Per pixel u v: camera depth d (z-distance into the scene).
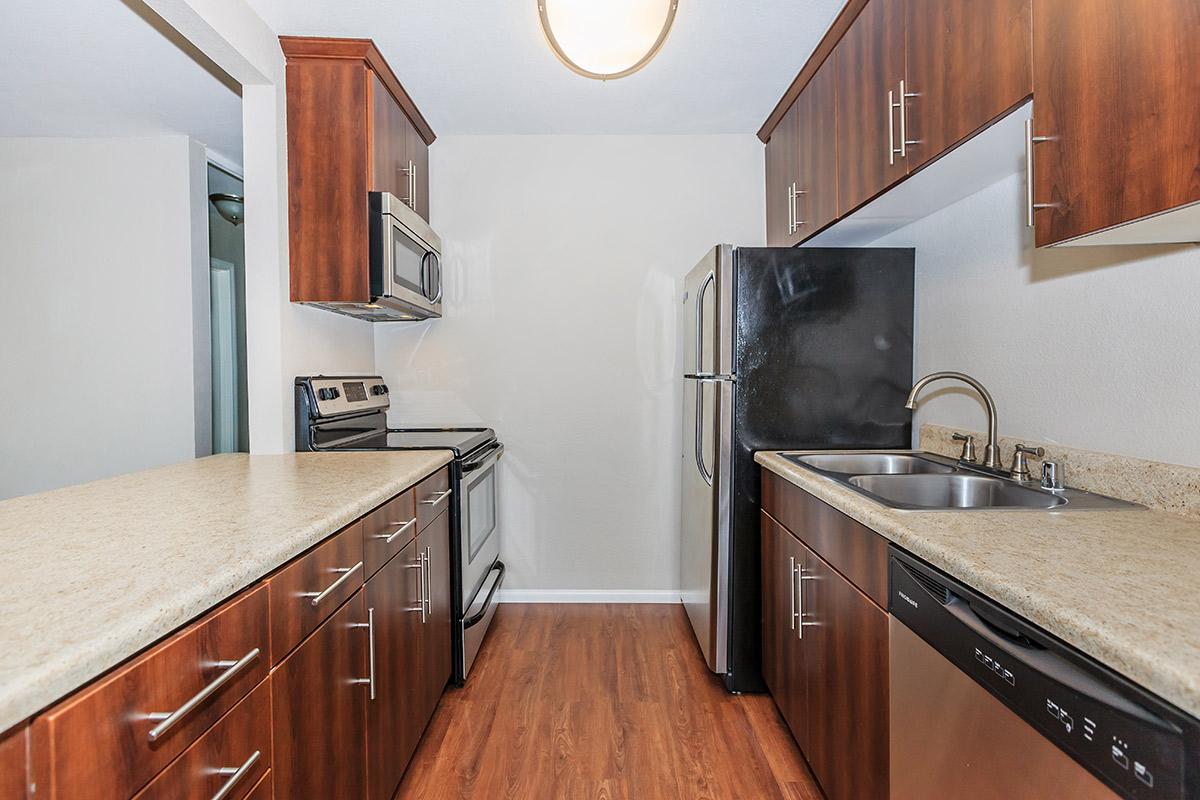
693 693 2.16
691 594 2.59
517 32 2.04
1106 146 0.89
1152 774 0.60
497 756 1.80
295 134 2.09
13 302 2.90
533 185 2.96
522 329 2.98
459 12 1.92
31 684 0.56
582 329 2.98
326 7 1.88
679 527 3.02
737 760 1.78
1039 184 1.04
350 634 1.28
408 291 2.28
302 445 2.13
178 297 2.89
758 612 2.16
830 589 1.49
